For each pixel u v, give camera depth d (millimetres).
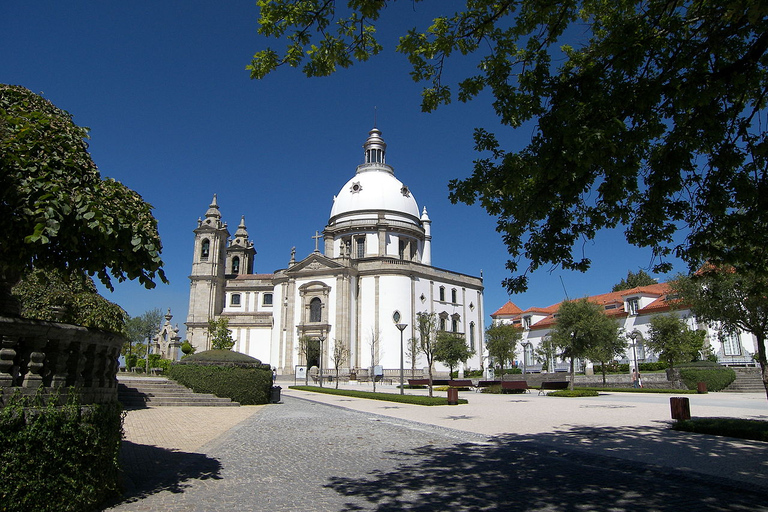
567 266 12438
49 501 6953
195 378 27625
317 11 9297
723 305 20547
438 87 11727
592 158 9383
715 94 9625
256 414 22234
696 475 10078
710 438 14969
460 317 78438
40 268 8633
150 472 10359
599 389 42688
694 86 9578
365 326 69562
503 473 10578
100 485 7883
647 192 12297
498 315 86000
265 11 9250
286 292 73250
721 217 11625
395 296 69625
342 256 70125
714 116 10344
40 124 8398
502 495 8836
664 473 10328
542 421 19906
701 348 49375
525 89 11383
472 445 14195
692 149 10969
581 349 39188
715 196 11180
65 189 7594
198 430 16719
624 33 9766
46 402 7457
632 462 11398
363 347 69000
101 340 9242
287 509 7934
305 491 9039
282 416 21547
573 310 39562
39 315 19016
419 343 66812
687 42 10336
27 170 7430
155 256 8414
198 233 80375
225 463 11430
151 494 8711
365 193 80688
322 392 42188
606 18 10984
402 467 11172
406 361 67875
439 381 53781
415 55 11164
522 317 79375
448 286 77500
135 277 8703
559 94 10555
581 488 9328
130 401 24328
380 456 12477
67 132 8938
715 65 10211
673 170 10758
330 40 9938
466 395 39281
